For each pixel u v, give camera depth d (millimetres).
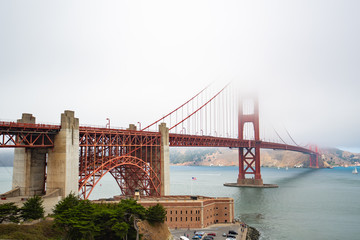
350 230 101312
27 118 78562
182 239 80688
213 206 102938
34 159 80625
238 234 89875
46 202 72250
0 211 56188
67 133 79125
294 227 104438
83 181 85625
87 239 57875
